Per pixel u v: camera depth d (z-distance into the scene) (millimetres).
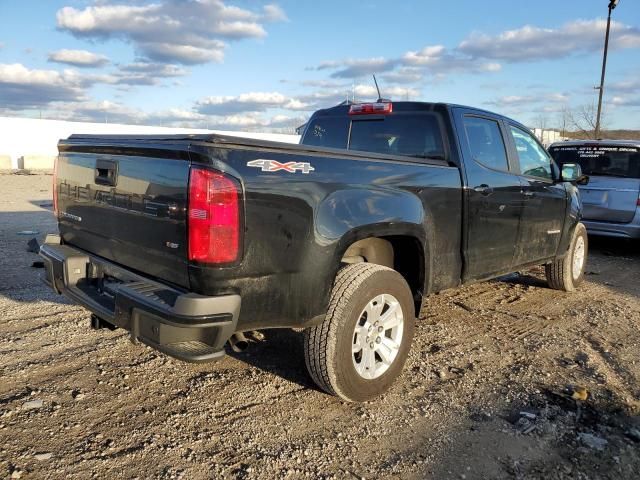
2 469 2859
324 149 3385
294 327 3295
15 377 3934
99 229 3713
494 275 5105
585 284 7414
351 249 3959
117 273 3480
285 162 3117
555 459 3139
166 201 3004
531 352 4730
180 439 3215
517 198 5199
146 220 3184
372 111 5031
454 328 5316
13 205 14562
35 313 5328
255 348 4617
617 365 4516
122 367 4164
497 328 5359
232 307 2881
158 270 3148
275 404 3678
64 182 4164
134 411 3521
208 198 2787
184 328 2820
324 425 3438
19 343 4562
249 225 2922
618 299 6652
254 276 2988
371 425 3451
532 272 7949
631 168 9188
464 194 4457
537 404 3764
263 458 3057
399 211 3764
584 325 5539
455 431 3408
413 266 4215
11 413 3426
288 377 4086
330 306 3424
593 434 3398
